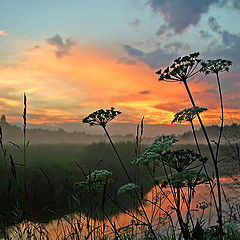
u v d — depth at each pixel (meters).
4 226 2.79
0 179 9.31
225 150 5.82
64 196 7.06
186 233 2.49
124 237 3.03
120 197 5.63
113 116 3.02
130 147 16.86
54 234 3.07
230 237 2.93
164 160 2.70
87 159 15.45
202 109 2.48
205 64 2.75
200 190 7.44
